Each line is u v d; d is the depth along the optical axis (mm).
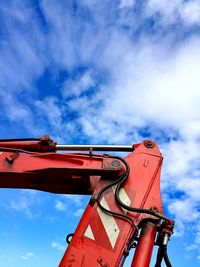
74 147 3299
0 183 3129
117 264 2355
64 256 2400
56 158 3039
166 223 2520
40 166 2990
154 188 2787
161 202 2688
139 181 2811
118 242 2441
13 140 3359
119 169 2830
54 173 2977
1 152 3154
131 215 2580
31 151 3354
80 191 3121
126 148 3225
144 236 2494
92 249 2426
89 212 2629
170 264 2402
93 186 3109
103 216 2584
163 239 2475
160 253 2463
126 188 2764
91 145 3283
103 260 2367
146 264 2385
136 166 2928
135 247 2502
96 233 2502
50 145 3318
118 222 2535
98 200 2672
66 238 2607
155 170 2906
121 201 2645
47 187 3137
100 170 2848
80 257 2387
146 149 3072
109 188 2764
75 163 2979
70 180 3070
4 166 3018
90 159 2982
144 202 2678
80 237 2496
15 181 3100
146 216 2572
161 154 3043
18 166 3020
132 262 2410
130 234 2471
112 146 3254
